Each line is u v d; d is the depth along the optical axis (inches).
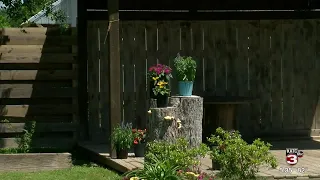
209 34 488.7
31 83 428.8
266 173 306.5
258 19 494.3
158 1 482.0
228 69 490.6
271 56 496.7
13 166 370.0
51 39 433.1
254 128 493.7
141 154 368.2
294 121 500.4
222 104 435.2
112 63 357.7
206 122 440.8
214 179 285.3
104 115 469.4
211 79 488.4
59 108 430.0
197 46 486.9
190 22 486.0
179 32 485.1
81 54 460.8
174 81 478.0
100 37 470.0
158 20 481.7
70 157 378.6
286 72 499.2
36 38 431.2
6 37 426.9
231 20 491.5
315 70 502.6
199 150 291.1
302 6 500.4
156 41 481.4
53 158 374.9
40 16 551.2
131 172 277.9
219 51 489.7
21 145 412.2
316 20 501.7
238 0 491.5
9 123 419.8
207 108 441.1
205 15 488.1
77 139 432.5
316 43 502.3
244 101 434.0
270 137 495.5
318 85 503.2
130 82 477.1
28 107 427.2
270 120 496.7
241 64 492.7
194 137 340.2
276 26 497.4
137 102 477.7
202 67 486.9
